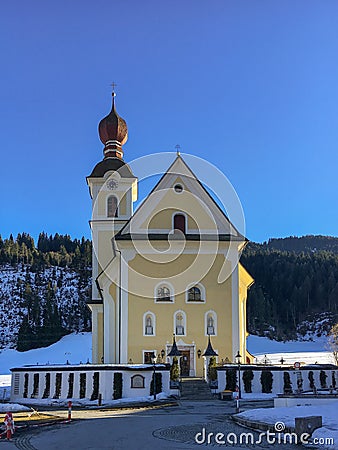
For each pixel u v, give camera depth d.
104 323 56.09
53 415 35.56
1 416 34.41
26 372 48.59
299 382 47.16
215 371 46.56
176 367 46.47
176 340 51.44
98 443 22.95
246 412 30.28
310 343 165.75
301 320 192.38
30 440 24.91
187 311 51.97
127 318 51.50
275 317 190.88
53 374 47.22
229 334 51.88
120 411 37.56
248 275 60.09
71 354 150.12
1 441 24.73
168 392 45.53
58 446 22.72
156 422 29.66
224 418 31.06
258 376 46.75
